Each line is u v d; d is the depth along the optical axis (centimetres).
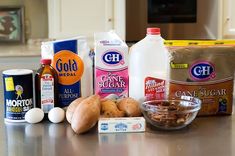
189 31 331
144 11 322
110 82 111
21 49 314
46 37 361
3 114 113
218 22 330
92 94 116
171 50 106
